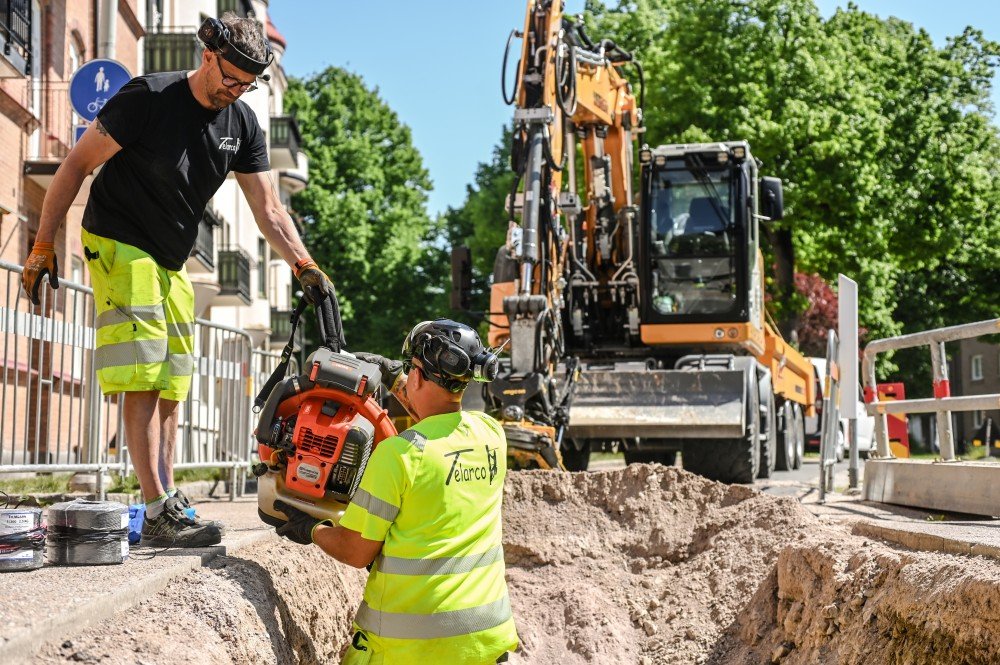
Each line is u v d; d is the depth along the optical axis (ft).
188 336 15.74
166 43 70.49
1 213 45.85
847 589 16.24
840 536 18.40
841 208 90.27
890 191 93.81
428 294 149.07
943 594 13.57
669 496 23.07
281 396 14.11
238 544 15.57
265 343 126.93
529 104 34.91
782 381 54.29
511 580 21.88
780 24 92.73
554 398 32.30
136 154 14.46
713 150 42.14
